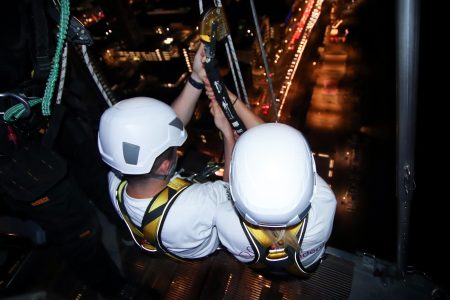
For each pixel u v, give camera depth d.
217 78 2.26
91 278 2.77
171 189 2.07
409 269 3.05
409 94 1.91
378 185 33.75
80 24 2.16
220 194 2.19
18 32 1.90
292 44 56.00
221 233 2.10
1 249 3.22
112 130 2.04
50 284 3.24
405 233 2.61
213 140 35.75
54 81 1.98
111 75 51.16
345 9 58.66
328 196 2.08
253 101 46.62
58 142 2.72
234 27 46.41
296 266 2.09
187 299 3.15
